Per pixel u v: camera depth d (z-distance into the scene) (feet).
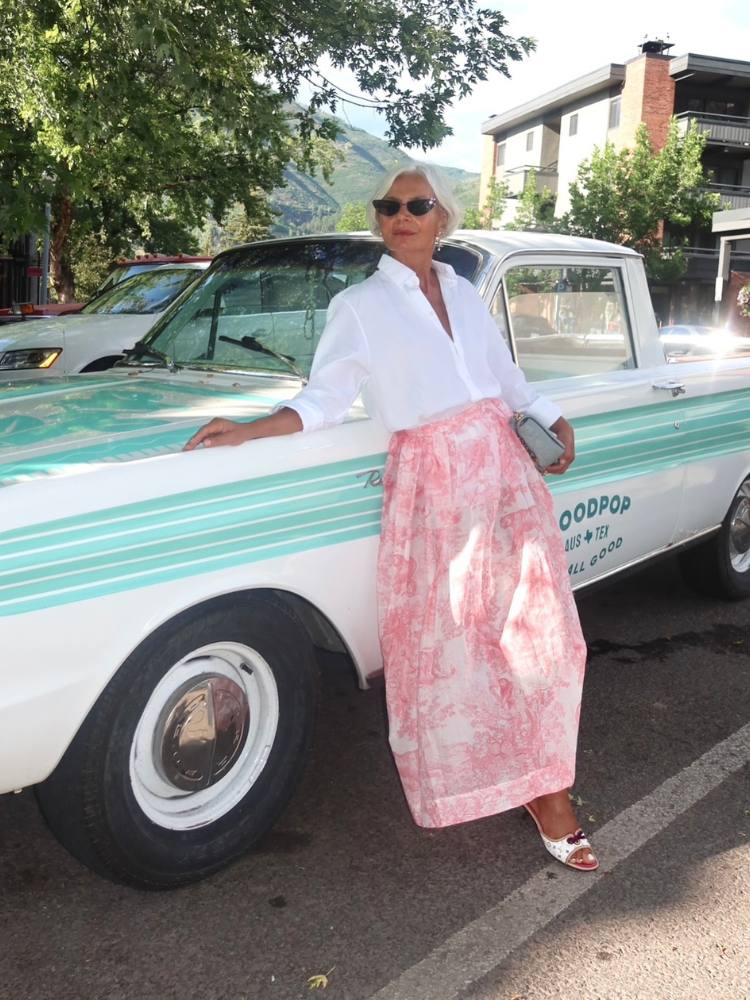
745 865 9.12
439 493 8.39
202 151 48.83
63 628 7.09
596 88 113.80
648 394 12.70
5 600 6.83
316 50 30.73
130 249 71.20
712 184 106.42
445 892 8.65
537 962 7.74
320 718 12.21
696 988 7.47
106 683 7.39
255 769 8.91
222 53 28.78
